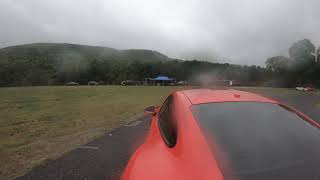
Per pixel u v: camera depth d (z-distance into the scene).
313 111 17.27
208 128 2.84
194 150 2.55
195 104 3.31
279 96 43.59
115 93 50.00
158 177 2.40
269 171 2.24
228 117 3.03
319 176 2.20
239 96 3.59
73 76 170.38
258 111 3.20
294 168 2.29
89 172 5.59
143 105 23.61
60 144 8.24
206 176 2.21
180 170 2.39
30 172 5.67
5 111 20.31
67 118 15.35
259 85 138.00
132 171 2.68
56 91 53.56
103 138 8.74
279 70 142.12
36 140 9.27
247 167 2.29
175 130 3.05
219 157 2.41
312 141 2.74
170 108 3.80
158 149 2.98
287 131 2.87
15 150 7.76
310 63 144.25
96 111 18.91
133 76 170.50
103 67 175.50
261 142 2.65
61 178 5.31
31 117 16.27
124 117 14.61
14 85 152.88
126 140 8.32
